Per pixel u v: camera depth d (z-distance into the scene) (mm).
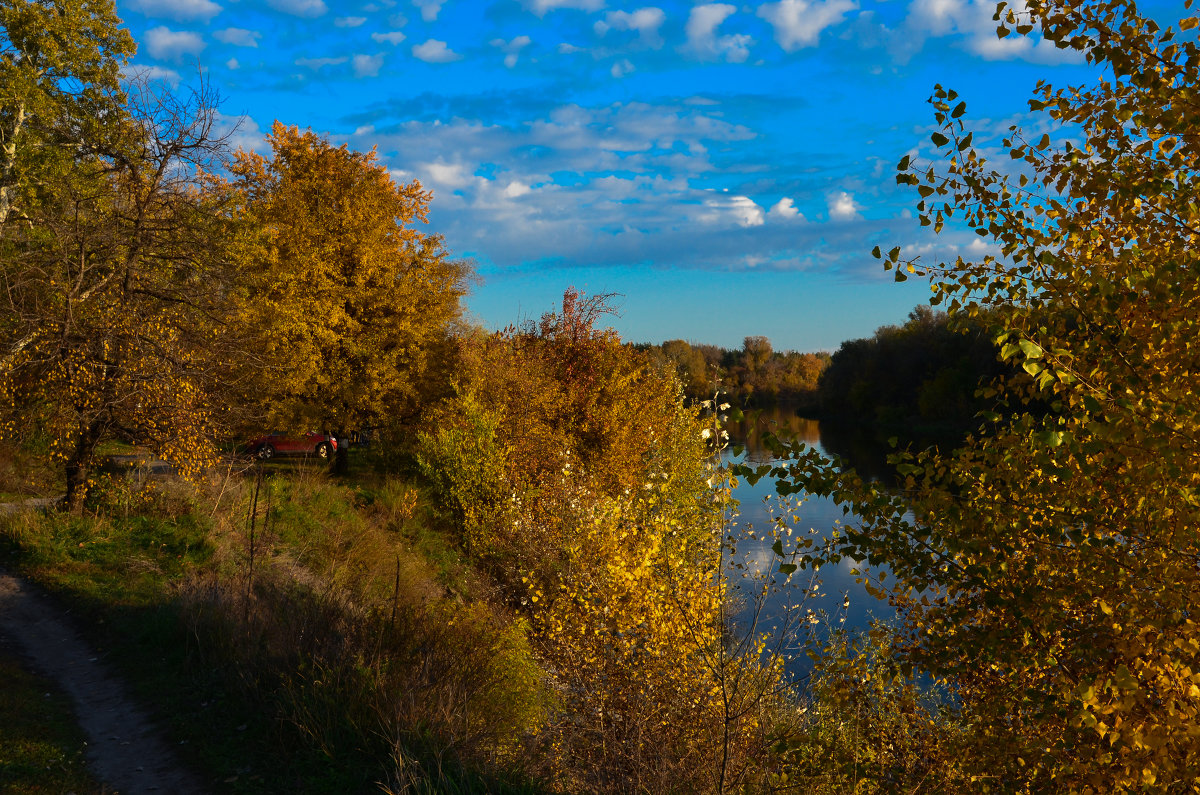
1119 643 3281
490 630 8211
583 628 7332
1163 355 3533
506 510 14398
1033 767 4184
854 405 73500
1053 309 3904
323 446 26656
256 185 20469
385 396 21594
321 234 20125
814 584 6762
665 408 17859
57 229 11055
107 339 10719
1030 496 3848
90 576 9148
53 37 21000
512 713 6578
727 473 6953
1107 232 4137
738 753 6199
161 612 7809
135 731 5605
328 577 10711
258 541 11383
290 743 5430
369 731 5520
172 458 11383
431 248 22500
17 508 11172
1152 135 3799
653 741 6156
